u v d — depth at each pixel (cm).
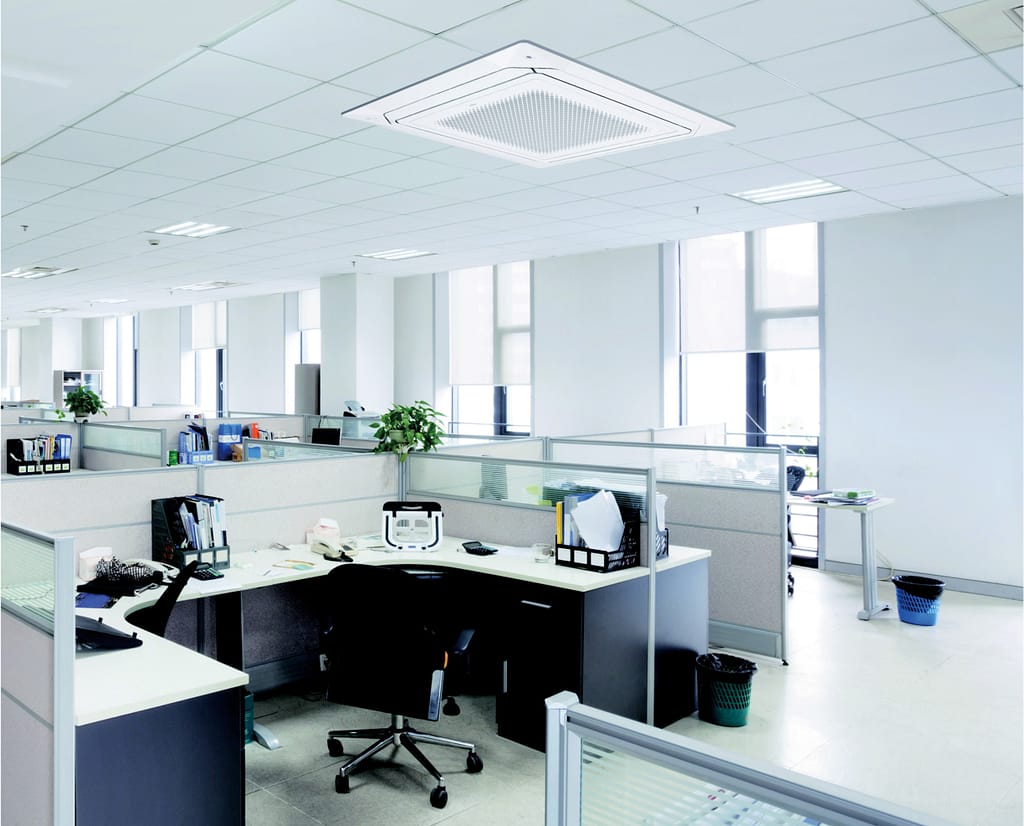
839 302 575
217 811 189
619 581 292
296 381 934
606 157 410
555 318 758
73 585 162
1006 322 508
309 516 370
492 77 265
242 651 325
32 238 641
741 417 657
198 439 661
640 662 305
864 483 565
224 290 1016
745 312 641
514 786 264
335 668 263
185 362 1271
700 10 251
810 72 302
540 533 351
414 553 338
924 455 540
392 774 271
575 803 100
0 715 185
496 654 352
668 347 680
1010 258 505
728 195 497
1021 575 504
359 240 652
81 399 805
